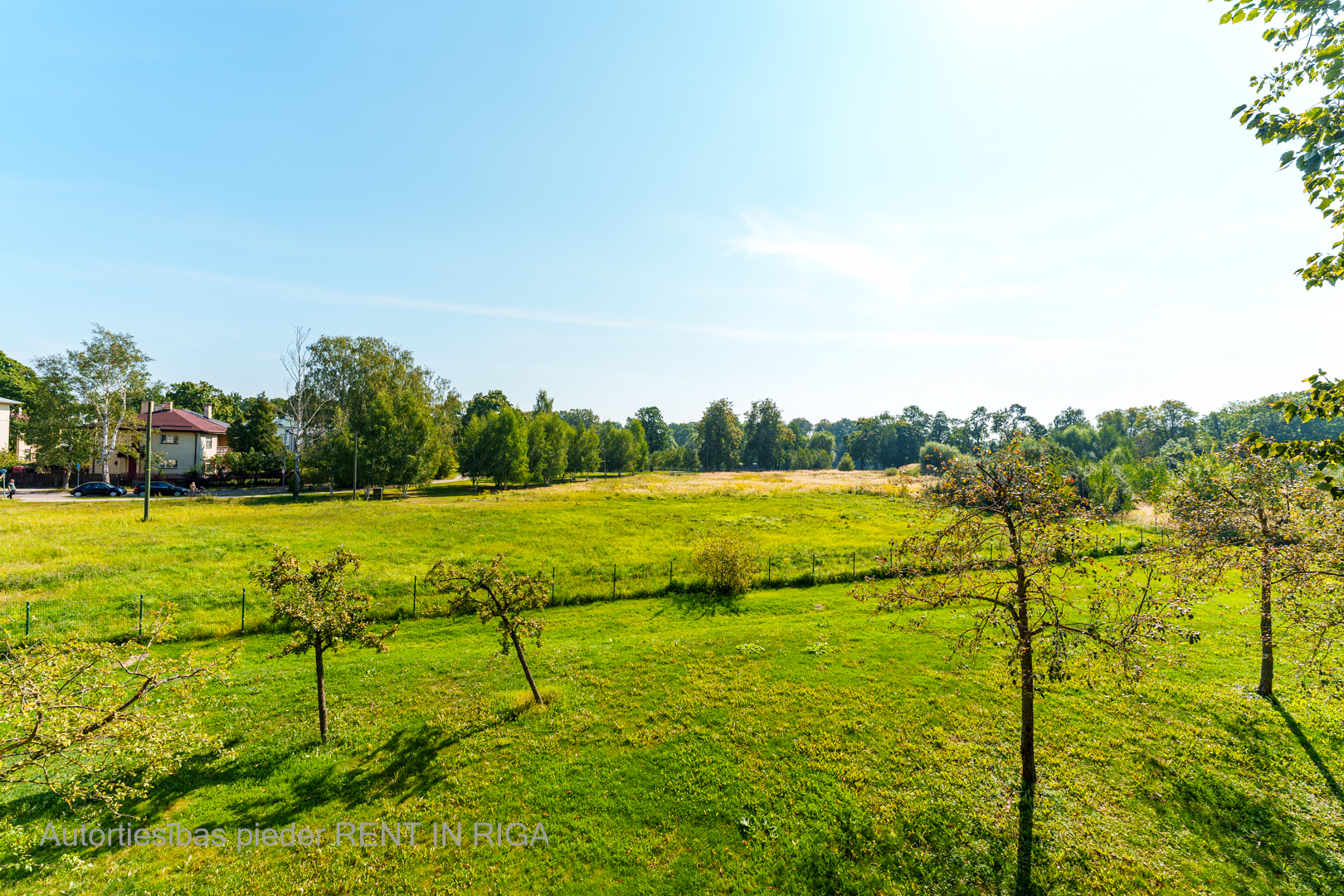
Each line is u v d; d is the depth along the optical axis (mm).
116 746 9539
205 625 22297
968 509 11398
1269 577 11188
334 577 14703
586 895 9234
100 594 23688
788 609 26094
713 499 60375
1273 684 15555
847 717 14711
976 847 10062
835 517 49781
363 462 64562
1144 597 11180
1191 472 24828
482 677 17844
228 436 81188
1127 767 12211
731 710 15211
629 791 11812
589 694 16438
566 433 99938
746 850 10164
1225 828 10352
